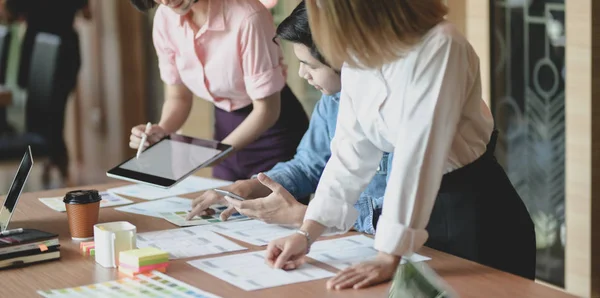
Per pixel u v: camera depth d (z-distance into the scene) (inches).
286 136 127.2
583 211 134.3
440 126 74.2
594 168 132.7
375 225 89.1
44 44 213.9
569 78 133.0
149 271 79.0
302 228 82.0
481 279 75.8
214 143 110.0
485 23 146.4
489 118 86.5
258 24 115.6
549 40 140.2
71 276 78.8
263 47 116.3
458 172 84.8
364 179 84.0
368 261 76.3
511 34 145.6
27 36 233.5
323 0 70.8
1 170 271.0
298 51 88.7
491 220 85.0
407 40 72.6
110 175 101.3
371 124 81.0
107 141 279.9
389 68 77.2
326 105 101.9
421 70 74.2
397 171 75.2
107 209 103.7
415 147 74.4
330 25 71.0
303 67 91.1
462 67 74.9
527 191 149.2
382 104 78.8
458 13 149.9
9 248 81.0
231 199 93.2
